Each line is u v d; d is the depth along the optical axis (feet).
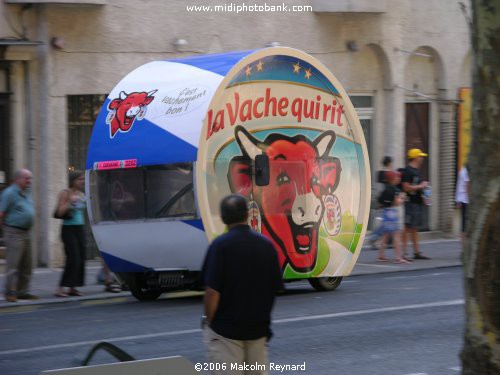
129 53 66.33
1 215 49.60
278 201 48.47
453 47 82.79
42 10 62.49
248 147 47.24
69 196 50.70
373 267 62.34
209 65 47.85
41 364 33.06
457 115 83.10
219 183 45.96
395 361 32.35
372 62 79.15
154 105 48.03
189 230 45.93
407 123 81.35
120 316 44.01
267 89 48.16
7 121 62.18
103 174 49.57
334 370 31.04
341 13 76.07
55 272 61.82
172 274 47.91
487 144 18.70
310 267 49.67
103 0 64.13
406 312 42.86
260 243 22.26
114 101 50.01
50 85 63.00
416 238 66.33
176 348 35.29
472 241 18.83
